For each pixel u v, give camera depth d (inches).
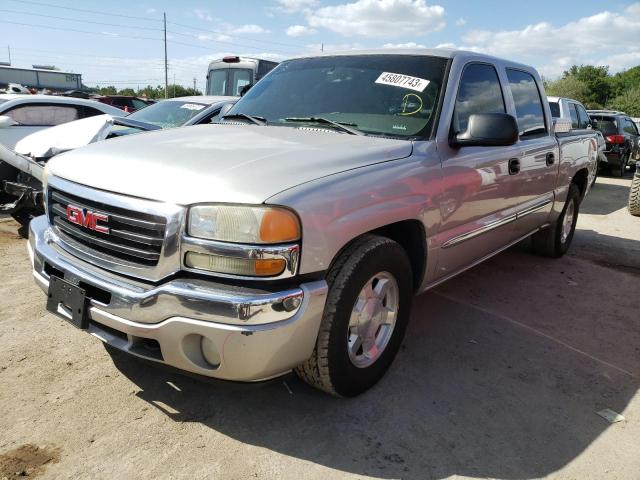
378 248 101.4
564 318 160.2
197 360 87.6
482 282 189.2
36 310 144.8
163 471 87.2
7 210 224.1
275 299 82.7
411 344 136.4
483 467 92.3
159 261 86.4
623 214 345.4
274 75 155.2
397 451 95.0
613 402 115.0
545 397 115.3
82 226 97.4
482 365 127.6
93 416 100.7
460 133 127.6
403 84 130.5
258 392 110.7
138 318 86.7
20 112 278.2
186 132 121.5
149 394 108.3
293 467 89.8
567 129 199.5
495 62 153.0
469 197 130.6
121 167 95.7
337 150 104.4
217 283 84.2
